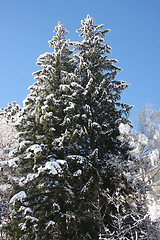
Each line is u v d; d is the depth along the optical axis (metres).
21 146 9.98
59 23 17.20
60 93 12.27
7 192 10.85
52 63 13.20
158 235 7.68
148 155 9.70
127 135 9.80
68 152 10.98
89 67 13.59
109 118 12.49
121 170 10.08
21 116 11.71
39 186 8.98
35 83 13.41
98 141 11.41
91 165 9.53
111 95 12.54
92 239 8.15
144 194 8.83
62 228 8.90
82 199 9.24
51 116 10.34
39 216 8.58
